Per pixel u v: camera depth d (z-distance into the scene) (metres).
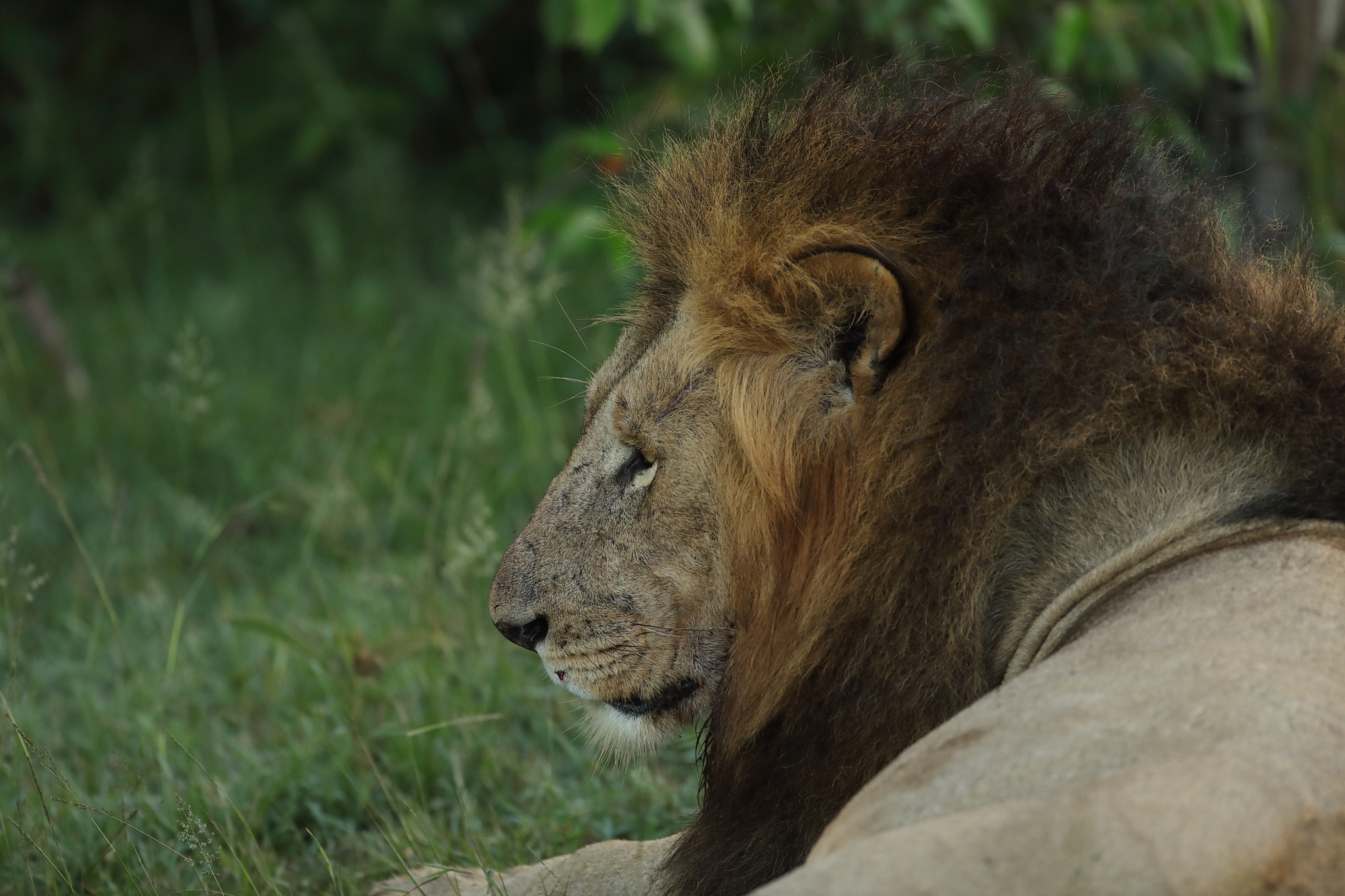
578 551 5.44
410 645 8.37
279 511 10.70
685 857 5.62
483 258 11.61
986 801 3.66
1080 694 3.84
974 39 10.02
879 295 4.77
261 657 9.02
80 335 14.94
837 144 5.14
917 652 4.82
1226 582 4.17
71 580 10.12
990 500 4.68
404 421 12.20
